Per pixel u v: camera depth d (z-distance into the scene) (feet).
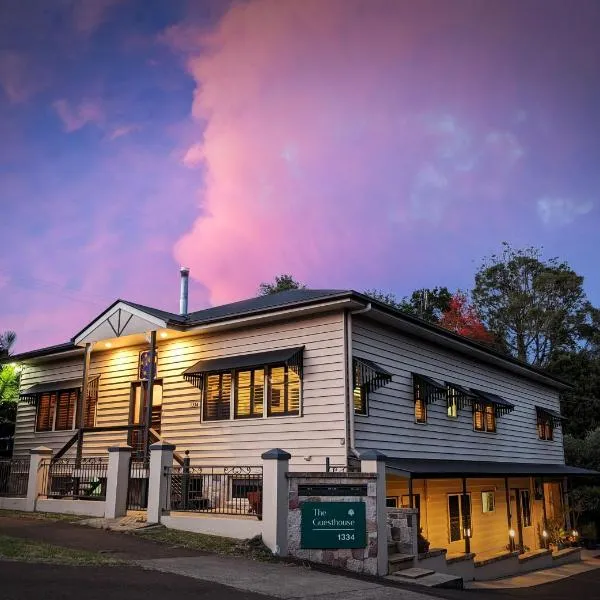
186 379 59.31
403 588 34.47
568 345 153.99
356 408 52.31
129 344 66.08
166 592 26.91
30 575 27.96
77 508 50.83
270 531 37.68
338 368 51.42
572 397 133.18
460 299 159.94
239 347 57.98
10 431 85.20
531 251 162.20
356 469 48.75
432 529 60.80
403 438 57.16
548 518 86.28
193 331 59.98
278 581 31.42
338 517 38.14
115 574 29.63
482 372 74.18
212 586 28.89
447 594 34.83
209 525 41.70
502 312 158.30
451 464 59.88
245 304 66.49
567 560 73.77
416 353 61.52
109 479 48.44
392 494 55.47
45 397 74.18
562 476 78.38
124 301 62.75
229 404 57.26
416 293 161.99
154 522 44.32
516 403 82.23
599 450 102.27
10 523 45.62
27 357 75.15
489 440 73.31
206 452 57.52
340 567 37.60
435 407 63.72
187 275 75.15
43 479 55.31
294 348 54.13
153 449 46.16
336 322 52.54
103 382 68.03
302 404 52.70
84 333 65.77
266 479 38.63
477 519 69.15
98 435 66.59
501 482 75.72
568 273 154.40
